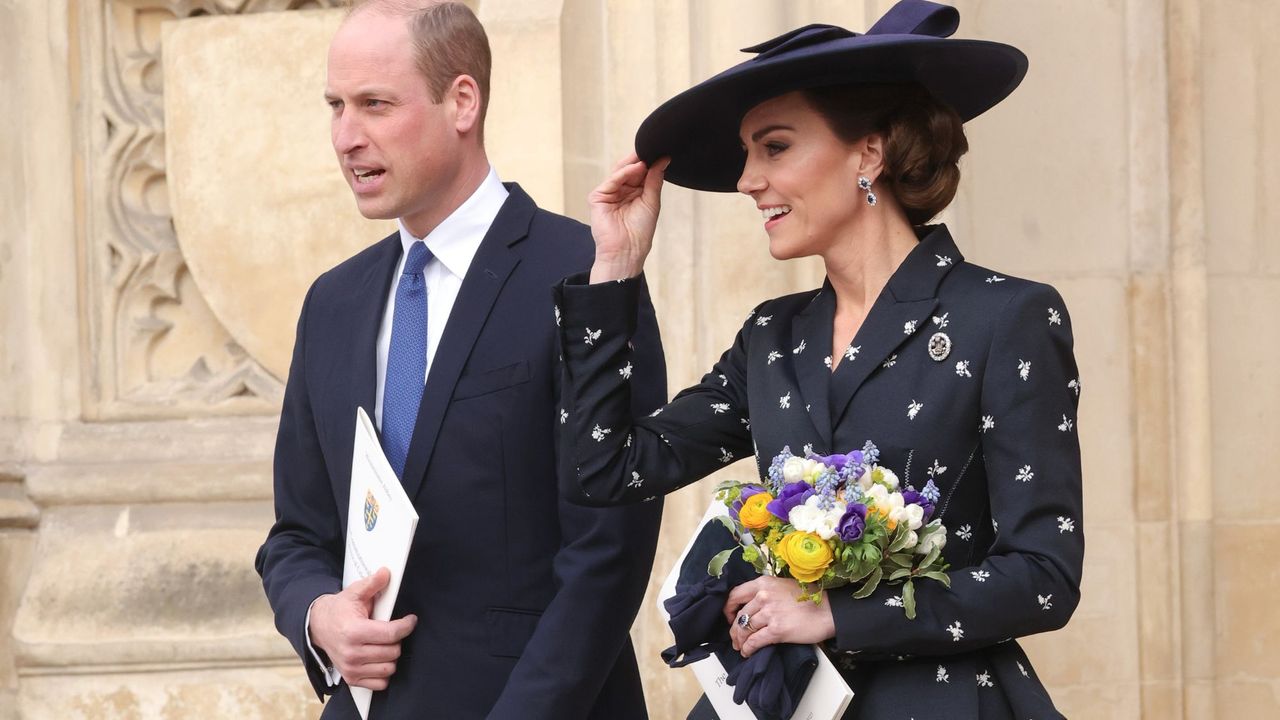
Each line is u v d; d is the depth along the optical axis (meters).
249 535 14.99
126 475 15.23
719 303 14.54
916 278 7.93
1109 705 16.34
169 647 14.59
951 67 8.11
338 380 9.93
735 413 8.80
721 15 14.66
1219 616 16.58
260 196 15.21
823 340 8.19
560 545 9.43
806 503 7.37
